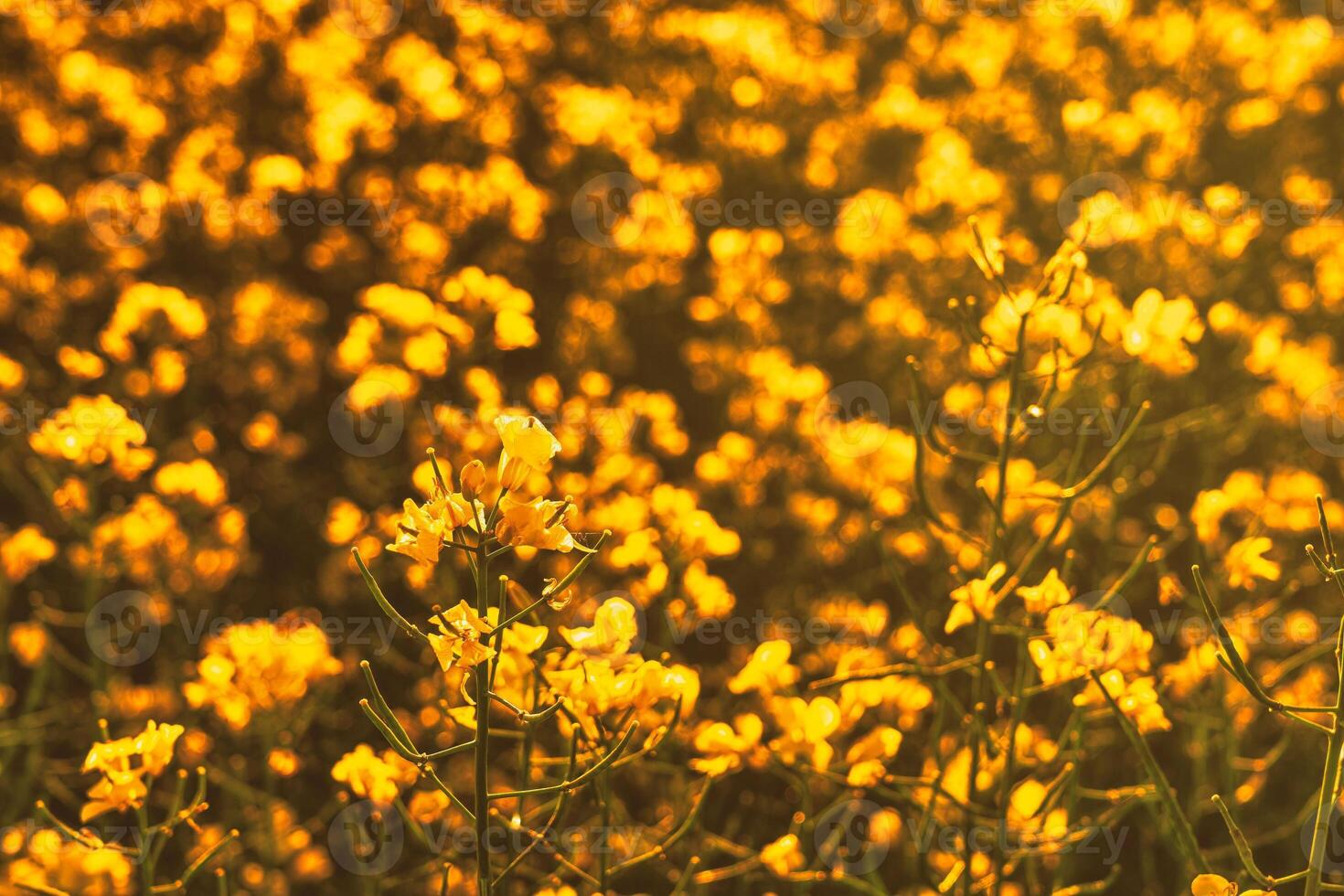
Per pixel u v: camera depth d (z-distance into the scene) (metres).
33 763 3.84
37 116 6.79
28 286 5.83
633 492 4.30
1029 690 2.73
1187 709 4.06
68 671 4.81
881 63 9.35
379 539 4.28
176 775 3.97
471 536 1.88
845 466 4.95
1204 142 7.92
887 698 3.38
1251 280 6.88
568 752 3.22
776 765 2.99
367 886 3.29
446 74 6.73
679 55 8.62
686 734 3.20
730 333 6.15
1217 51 7.96
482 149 7.22
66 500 3.90
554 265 6.92
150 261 6.65
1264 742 4.30
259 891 3.50
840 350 6.39
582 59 8.62
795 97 7.94
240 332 5.62
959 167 6.01
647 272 6.24
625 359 6.16
